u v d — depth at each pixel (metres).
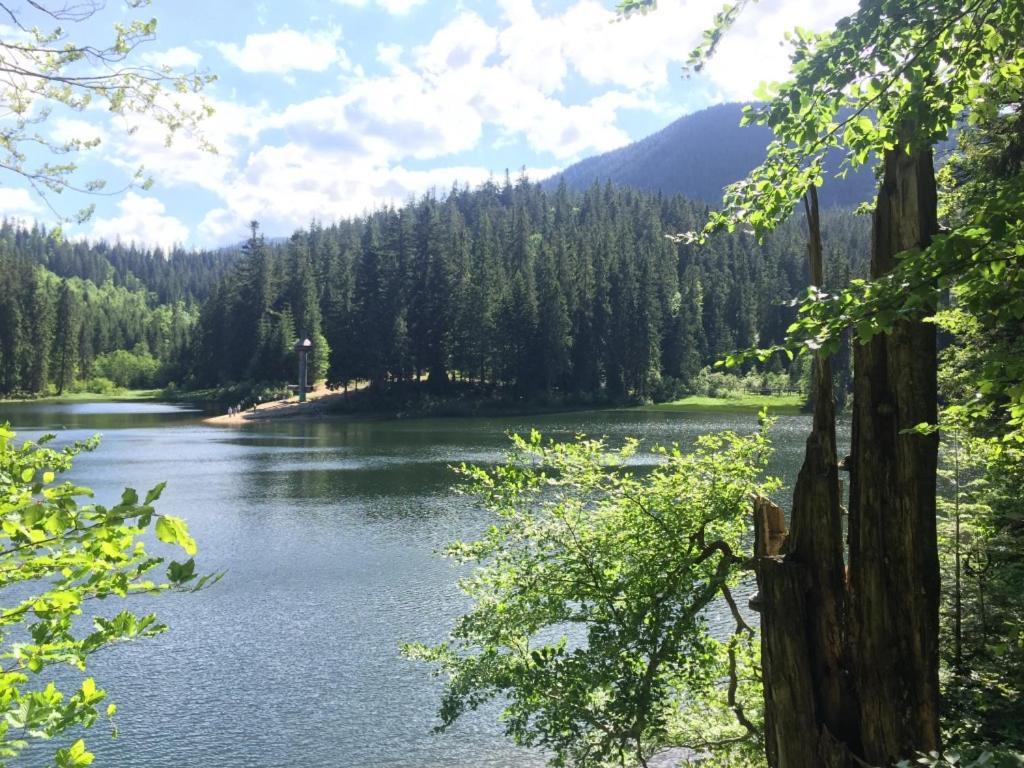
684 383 79.12
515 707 6.39
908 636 4.41
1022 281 2.98
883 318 3.00
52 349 95.94
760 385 80.62
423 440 43.88
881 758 4.40
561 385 74.38
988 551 6.64
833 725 4.64
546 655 6.27
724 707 6.79
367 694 10.56
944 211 7.78
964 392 8.48
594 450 6.71
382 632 12.74
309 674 11.15
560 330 69.94
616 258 82.19
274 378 79.44
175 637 12.48
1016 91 3.95
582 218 127.25
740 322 89.44
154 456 36.06
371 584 15.27
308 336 76.75
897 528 4.43
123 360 107.19
